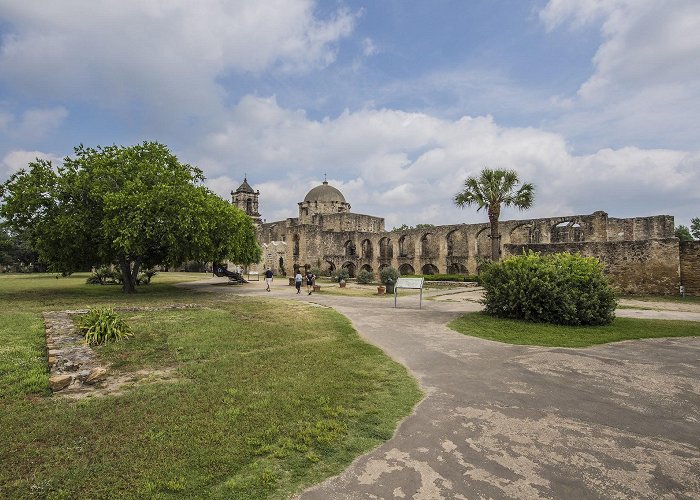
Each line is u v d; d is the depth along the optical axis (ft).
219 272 127.95
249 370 23.88
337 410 17.99
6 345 28.30
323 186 213.05
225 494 11.84
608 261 75.25
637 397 19.66
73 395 19.66
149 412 17.54
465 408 18.44
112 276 94.99
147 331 33.99
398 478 12.70
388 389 21.03
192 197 69.05
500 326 38.45
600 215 102.53
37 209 64.28
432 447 14.74
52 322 35.94
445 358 27.35
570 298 39.37
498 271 45.80
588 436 15.52
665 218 105.09
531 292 41.47
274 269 166.91
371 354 28.14
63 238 63.36
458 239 142.82
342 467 13.42
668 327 37.40
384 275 84.02
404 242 156.35
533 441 15.14
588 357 27.22
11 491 11.78
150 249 71.72
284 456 14.05
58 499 11.47
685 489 11.98
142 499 11.53
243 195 232.53
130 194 63.41
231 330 35.32
